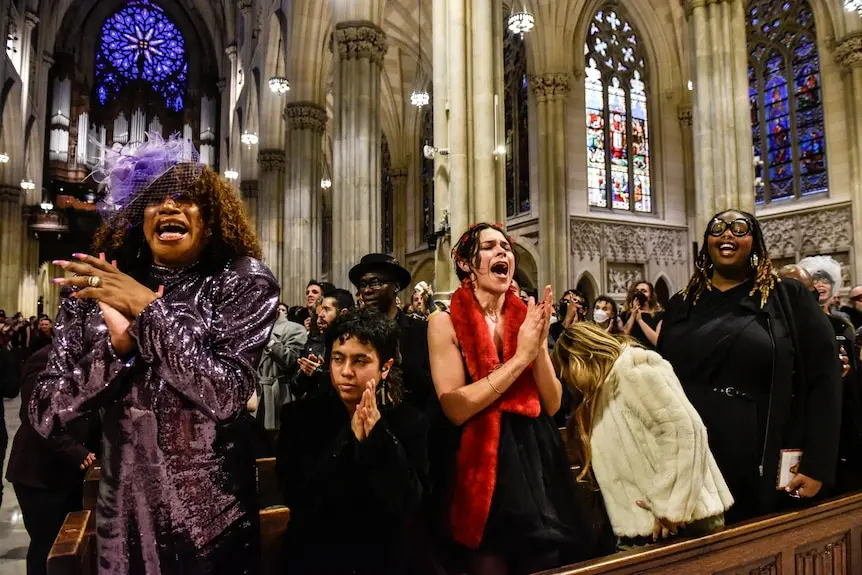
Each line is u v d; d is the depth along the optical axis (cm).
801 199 1956
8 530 565
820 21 1908
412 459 225
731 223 304
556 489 233
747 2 2123
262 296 180
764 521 239
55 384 162
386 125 3111
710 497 245
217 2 4097
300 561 220
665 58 2303
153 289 177
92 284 158
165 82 4300
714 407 295
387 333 235
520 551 218
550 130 2052
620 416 260
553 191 2030
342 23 1478
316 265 2052
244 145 2944
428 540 238
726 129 1018
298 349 607
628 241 2158
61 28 3875
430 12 2495
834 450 271
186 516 159
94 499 336
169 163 175
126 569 156
